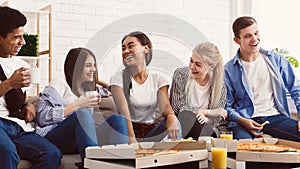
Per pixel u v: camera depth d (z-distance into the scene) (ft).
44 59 13.29
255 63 10.62
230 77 10.56
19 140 7.47
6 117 7.57
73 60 7.15
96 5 14.20
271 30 15.65
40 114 8.53
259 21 15.60
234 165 6.08
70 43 13.84
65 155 8.20
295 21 15.34
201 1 15.93
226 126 9.93
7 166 6.68
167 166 5.88
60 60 13.70
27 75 7.55
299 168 5.87
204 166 6.21
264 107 10.42
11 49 8.23
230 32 16.37
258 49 10.51
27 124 7.98
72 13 13.88
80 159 7.82
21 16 8.20
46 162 7.10
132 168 5.33
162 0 15.29
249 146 6.77
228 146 6.47
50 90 8.81
